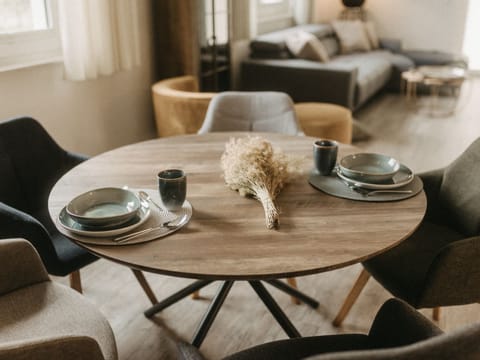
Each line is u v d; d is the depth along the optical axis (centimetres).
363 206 144
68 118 307
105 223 129
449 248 139
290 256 118
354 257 117
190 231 130
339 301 211
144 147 196
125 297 214
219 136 210
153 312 199
